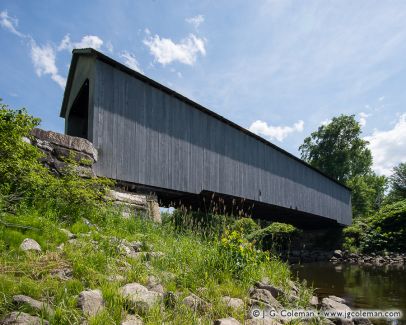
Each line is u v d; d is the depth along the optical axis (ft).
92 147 22.52
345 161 124.67
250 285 13.10
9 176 14.78
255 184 42.80
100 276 9.89
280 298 13.01
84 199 17.30
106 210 18.24
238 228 19.21
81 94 32.32
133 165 27.20
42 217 13.80
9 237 10.90
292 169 52.70
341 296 20.70
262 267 15.70
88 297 8.07
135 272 11.02
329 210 65.05
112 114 26.35
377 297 20.40
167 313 8.65
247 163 41.73
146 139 28.71
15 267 9.44
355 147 125.49
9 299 7.56
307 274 34.01
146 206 24.06
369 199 127.13
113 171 25.58
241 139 41.24
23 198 14.53
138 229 18.15
